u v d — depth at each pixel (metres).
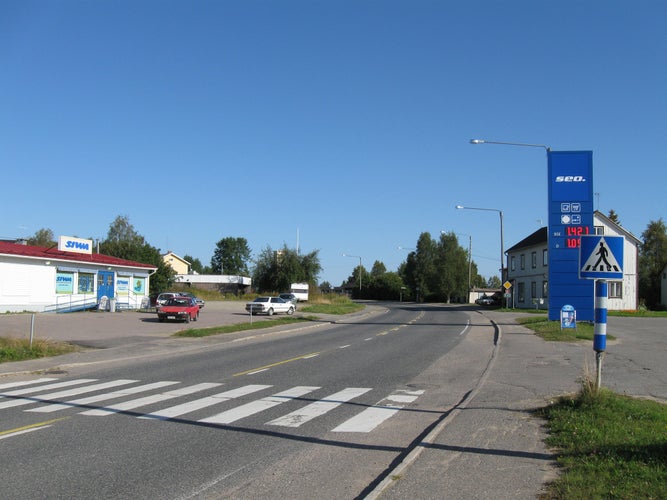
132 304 42.59
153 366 15.33
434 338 24.23
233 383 12.21
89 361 15.99
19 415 8.80
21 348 16.86
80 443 7.11
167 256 103.88
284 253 79.19
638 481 5.12
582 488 5.03
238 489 5.43
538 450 6.62
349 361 16.31
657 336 23.47
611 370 13.71
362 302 94.25
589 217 29.62
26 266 32.88
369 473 5.91
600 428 7.21
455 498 5.07
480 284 139.38
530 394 10.49
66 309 35.62
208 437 7.45
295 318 38.72
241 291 86.50
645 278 76.31
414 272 103.62
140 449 6.84
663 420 7.66
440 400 10.20
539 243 58.44
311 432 7.75
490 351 18.72
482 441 7.07
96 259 38.62
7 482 5.61
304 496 5.23
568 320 24.84
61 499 5.15
